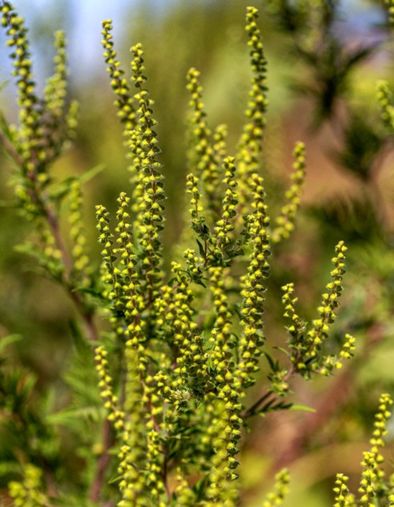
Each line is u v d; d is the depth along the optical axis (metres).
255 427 1.15
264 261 0.78
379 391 1.26
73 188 0.96
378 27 1.07
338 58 1.11
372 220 1.15
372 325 1.11
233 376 0.79
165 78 1.44
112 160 1.52
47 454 1.02
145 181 0.80
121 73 0.85
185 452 0.83
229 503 0.78
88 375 0.97
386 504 0.80
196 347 0.79
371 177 1.16
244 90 1.25
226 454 0.78
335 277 0.79
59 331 1.47
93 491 0.98
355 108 1.16
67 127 0.96
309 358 0.81
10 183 0.96
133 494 0.80
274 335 1.26
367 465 0.79
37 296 1.51
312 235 1.25
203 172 0.91
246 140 0.90
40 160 0.95
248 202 0.90
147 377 0.81
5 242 1.36
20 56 0.90
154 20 1.49
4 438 1.01
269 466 1.28
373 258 1.11
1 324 1.43
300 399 1.28
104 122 1.55
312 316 1.15
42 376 1.39
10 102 1.08
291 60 1.15
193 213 0.79
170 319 0.80
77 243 0.97
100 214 0.79
